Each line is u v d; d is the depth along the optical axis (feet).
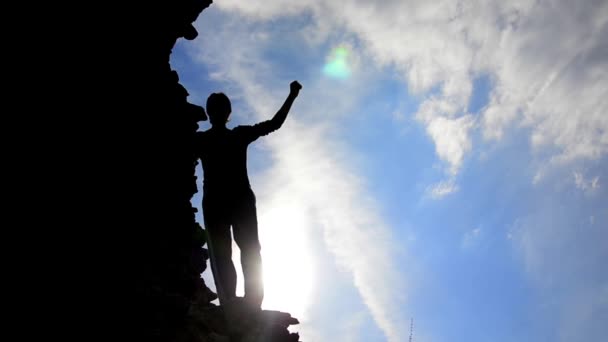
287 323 28.55
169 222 31.60
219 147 28.63
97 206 26.00
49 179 23.77
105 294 24.50
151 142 30.96
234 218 28.02
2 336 20.25
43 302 22.02
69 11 25.66
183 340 24.41
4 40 22.71
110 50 28.02
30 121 23.34
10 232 21.74
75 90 25.68
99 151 26.71
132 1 29.66
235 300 27.45
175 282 28.86
